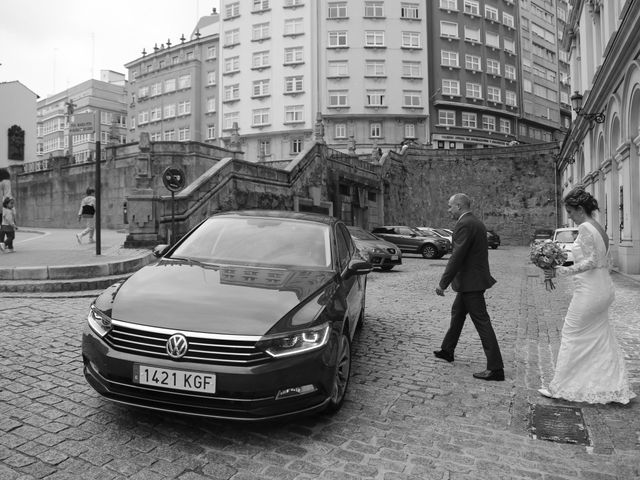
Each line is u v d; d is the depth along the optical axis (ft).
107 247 43.24
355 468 9.96
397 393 14.51
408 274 50.14
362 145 163.43
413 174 132.05
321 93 164.76
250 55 172.04
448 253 79.97
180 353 10.11
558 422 12.55
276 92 167.73
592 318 13.82
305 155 76.95
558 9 221.87
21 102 127.34
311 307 11.55
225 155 90.38
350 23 165.07
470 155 136.87
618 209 51.83
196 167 83.15
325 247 15.47
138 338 10.50
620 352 14.11
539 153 132.16
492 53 182.70
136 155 81.00
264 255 14.76
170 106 198.70
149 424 11.50
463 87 173.17
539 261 14.34
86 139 236.84
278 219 16.99
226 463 9.93
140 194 43.70
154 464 9.77
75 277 29.76
